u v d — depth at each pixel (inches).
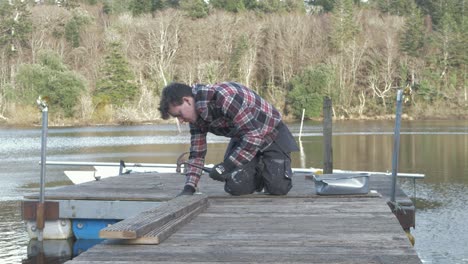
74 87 1921.8
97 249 130.0
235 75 2170.3
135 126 1828.2
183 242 138.6
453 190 495.5
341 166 718.5
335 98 2091.5
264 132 197.5
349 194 217.2
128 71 2030.0
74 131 1600.6
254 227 158.7
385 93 2149.4
